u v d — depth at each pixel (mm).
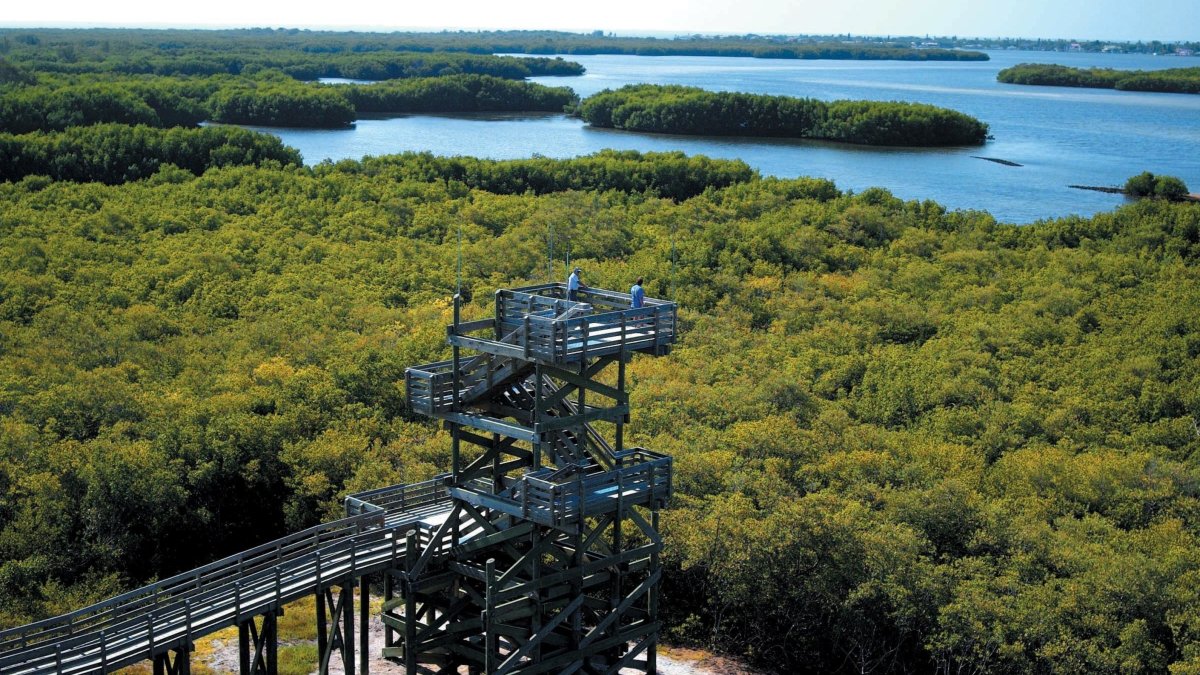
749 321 74625
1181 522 44719
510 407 31391
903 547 38906
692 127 192000
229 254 84625
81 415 51344
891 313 75938
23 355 61250
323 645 31438
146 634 28609
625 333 30469
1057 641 34781
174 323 68812
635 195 113625
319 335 63594
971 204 124812
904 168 152500
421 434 49531
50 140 120062
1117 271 87938
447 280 80688
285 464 48000
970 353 67438
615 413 31234
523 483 29453
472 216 99875
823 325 73375
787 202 108625
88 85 173625
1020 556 39500
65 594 38438
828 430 52406
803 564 38344
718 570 38844
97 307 71438
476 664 33625
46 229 89875
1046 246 97750
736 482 44438
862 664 37969
